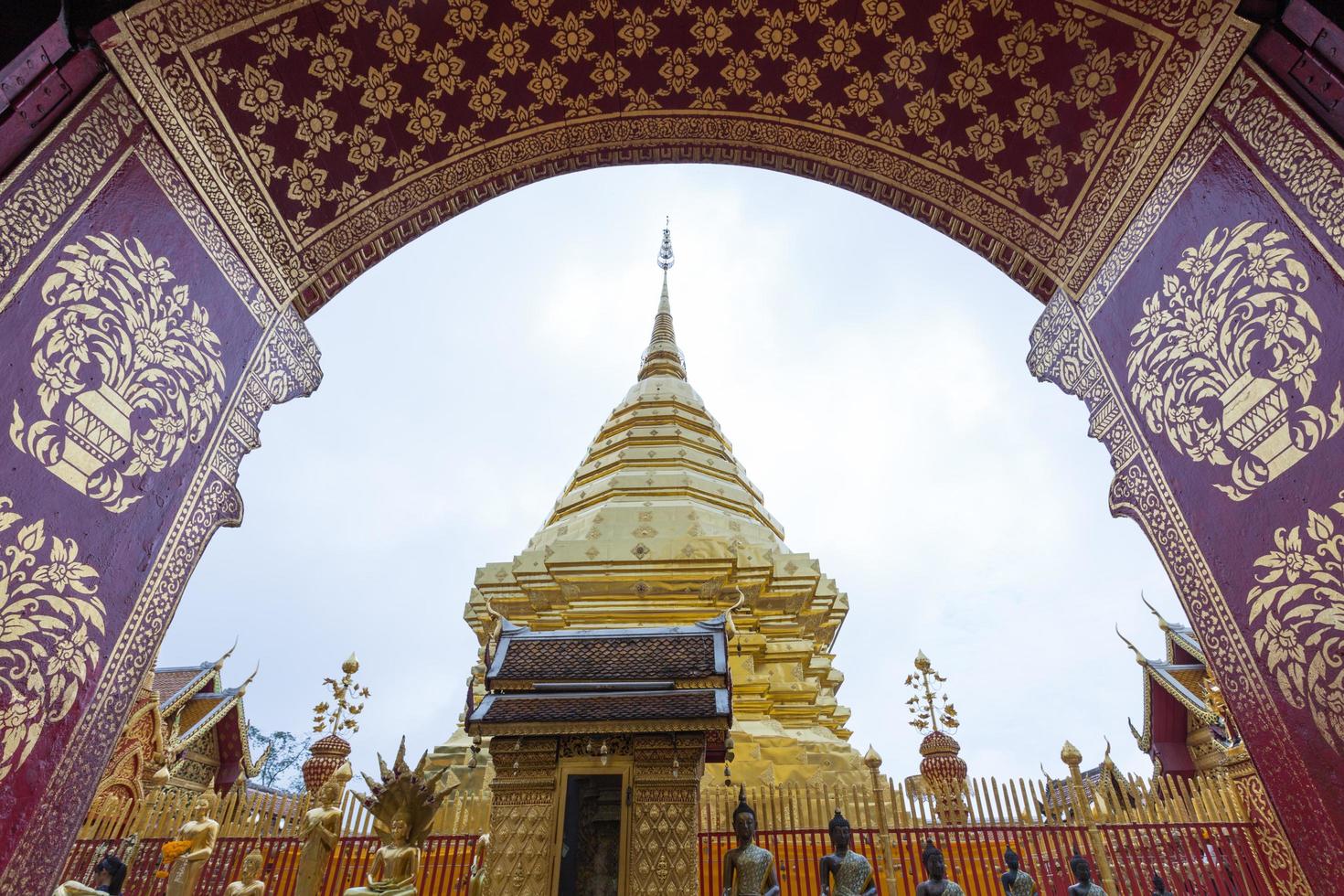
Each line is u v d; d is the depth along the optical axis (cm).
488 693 691
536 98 739
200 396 541
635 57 732
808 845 902
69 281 434
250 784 2053
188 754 1908
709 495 1805
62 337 428
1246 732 484
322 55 610
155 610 491
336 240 692
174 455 512
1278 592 455
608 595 1487
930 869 741
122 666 463
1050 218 689
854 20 688
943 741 1350
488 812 971
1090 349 648
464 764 1248
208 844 823
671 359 2561
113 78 476
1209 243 518
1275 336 460
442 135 715
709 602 1467
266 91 594
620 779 646
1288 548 448
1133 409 591
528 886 608
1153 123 577
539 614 1545
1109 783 1027
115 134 475
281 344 642
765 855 690
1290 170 454
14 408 396
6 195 397
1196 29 523
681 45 727
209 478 546
